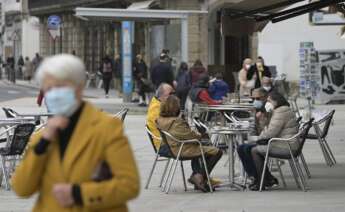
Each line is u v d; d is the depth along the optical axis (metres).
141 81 44.25
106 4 66.00
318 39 58.62
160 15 39.31
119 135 6.38
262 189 17.22
